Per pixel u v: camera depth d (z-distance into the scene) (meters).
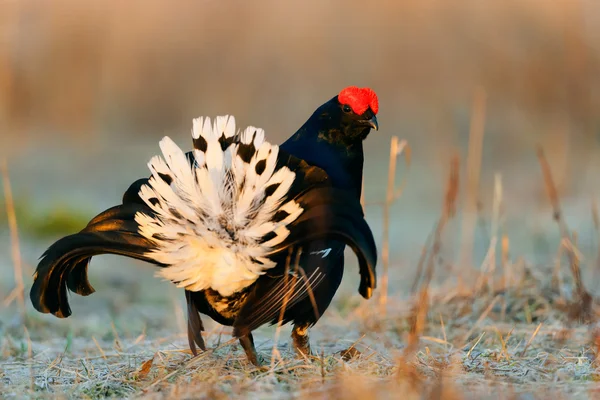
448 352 8.48
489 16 33.03
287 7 36.28
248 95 34.50
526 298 10.77
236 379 7.21
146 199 7.11
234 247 7.00
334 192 7.03
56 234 18.09
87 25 32.31
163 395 6.99
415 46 34.47
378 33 35.31
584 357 8.10
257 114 33.53
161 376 7.53
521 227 18.03
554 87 29.45
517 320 10.47
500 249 16.12
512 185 22.70
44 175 24.94
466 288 11.63
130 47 34.00
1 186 21.50
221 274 7.12
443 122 29.66
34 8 30.39
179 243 7.04
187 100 34.44
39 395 7.32
